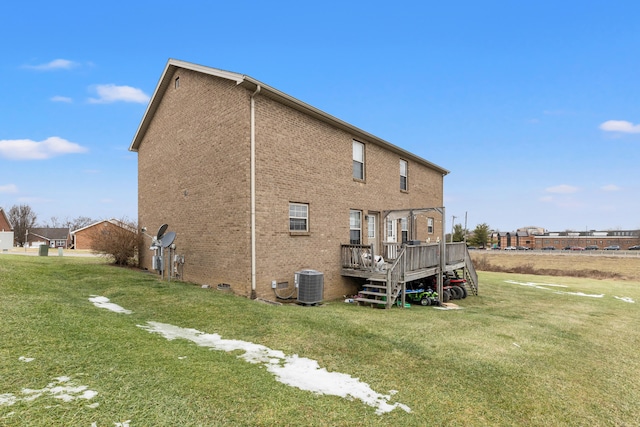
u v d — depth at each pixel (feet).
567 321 32.07
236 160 31.81
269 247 32.27
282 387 13.53
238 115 31.81
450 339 22.59
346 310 30.27
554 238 294.46
